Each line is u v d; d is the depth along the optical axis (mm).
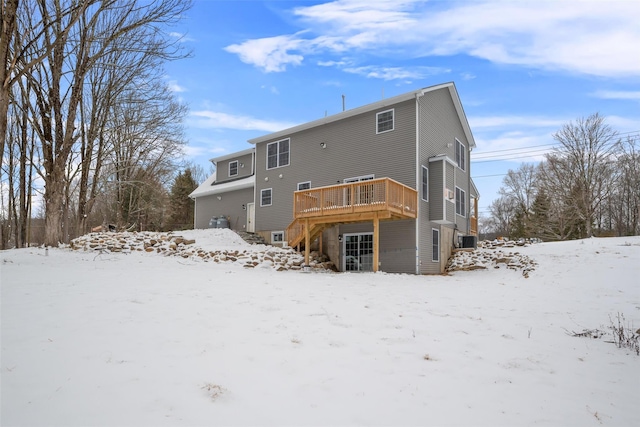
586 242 15945
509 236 40969
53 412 2383
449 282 10820
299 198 14422
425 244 14508
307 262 14023
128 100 17578
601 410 2836
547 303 7141
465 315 6043
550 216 32969
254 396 2834
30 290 6281
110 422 2305
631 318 5906
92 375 2998
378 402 2840
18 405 2443
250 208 21062
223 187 22359
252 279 9531
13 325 4227
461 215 18156
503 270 13469
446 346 4332
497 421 2611
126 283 7547
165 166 25875
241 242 16922
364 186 13125
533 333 5012
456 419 2619
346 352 3980
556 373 3592
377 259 12719
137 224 31078
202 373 3203
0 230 22000
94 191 19250
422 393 3043
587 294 8016
